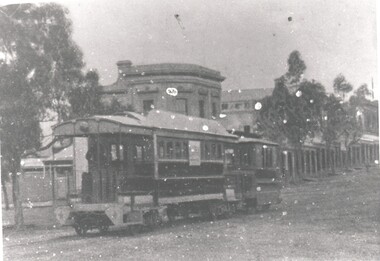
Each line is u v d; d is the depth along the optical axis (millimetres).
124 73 15812
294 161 17812
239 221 15281
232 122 16938
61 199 17484
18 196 16719
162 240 12555
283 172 17797
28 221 16797
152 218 13758
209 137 15773
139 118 13945
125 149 13508
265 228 13602
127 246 11914
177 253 11039
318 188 16906
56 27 16109
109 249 11695
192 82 15484
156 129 13797
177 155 14500
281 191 17438
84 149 14109
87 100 16078
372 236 12008
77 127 13531
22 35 16109
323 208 15031
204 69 15500
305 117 16609
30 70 16312
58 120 16406
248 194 17188
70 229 15453
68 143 17594
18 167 16938
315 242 11516
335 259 10148
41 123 17391
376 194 15680
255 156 17156
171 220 14992
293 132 16953
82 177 13633
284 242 11758
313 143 17766
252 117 16828
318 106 16500
